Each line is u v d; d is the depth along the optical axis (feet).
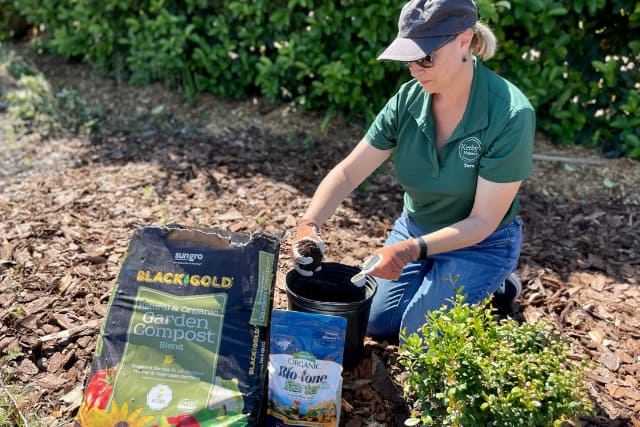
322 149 15.70
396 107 8.87
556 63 15.11
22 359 8.90
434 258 9.50
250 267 8.07
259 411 7.36
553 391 6.99
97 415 7.19
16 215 12.42
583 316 10.37
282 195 13.69
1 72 19.76
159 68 17.94
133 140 16.14
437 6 7.38
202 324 7.71
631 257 12.10
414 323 9.13
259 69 16.38
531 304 10.68
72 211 12.68
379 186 14.33
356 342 8.73
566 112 15.12
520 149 8.05
